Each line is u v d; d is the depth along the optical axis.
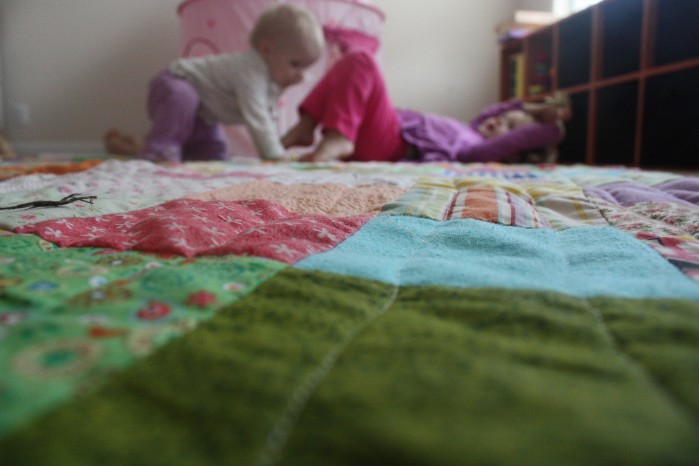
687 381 0.19
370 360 0.21
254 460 0.16
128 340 0.23
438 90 3.13
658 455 0.15
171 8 2.88
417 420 0.17
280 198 0.64
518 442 0.16
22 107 2.95
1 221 0.46
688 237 0.44
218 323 0.25
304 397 0.19
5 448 0.16
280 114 2.23
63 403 0.18
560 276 0.34
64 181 0.79
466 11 3.08
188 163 1.28
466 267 0.35
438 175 0.95
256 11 2.16
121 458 0.16
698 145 1.74
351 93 1.47
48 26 2.89
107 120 2.98
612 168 1.17
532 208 0.58
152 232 0.43
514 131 1.65
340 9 2.24
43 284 0.30
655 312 0.26
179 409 0.18
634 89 1.99
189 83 1.61
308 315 0.26
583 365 0.21
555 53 2.42
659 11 1.87
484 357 0.21
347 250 0.41
